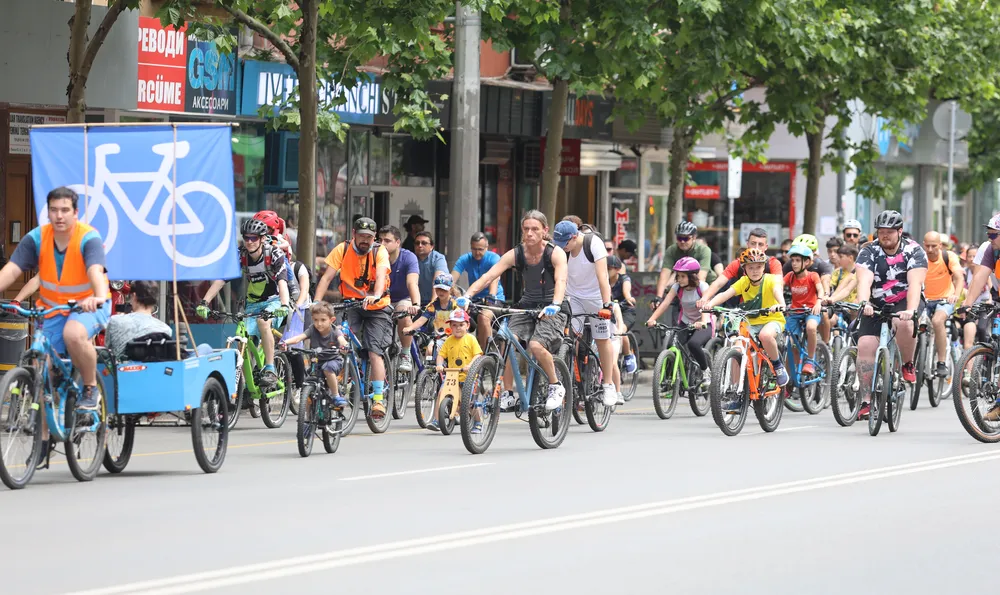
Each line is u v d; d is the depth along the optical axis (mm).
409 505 24781
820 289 42000
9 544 20938
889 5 66188
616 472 29172
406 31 44219
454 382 35875
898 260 36656
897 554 20672
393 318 38875
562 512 24016
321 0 45562
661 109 59188
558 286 32688
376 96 62750
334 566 19359
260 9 50500
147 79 51094
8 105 49625
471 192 51188
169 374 28562
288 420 41875
